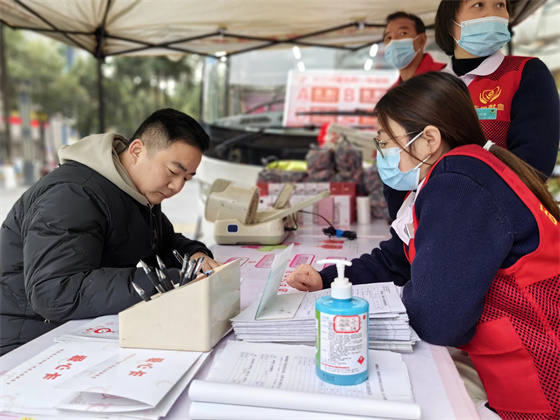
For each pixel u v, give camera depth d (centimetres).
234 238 237
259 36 397
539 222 101
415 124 116
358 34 404
